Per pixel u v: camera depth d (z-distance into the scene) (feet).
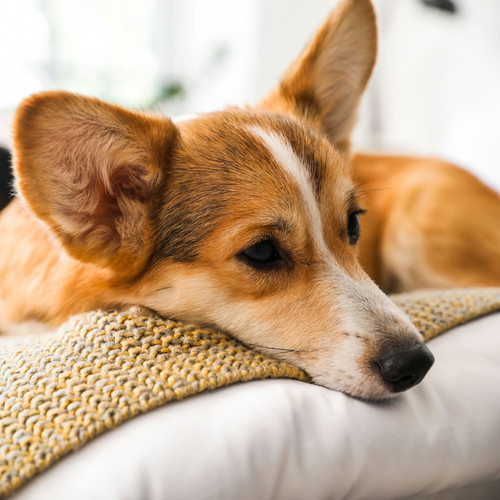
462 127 2.76
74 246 1.30
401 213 1.94
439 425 1.15
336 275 1.32
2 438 1.04
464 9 2.84
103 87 4.58
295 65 1.68
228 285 1.30
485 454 1.16
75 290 1.38
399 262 1.93
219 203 1.30
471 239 1.88
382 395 1.19
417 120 3.13
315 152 1.40
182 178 1.33
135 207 1.31
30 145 1.19
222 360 1.16
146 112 1.41
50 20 4.29
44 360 1.16
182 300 1.32
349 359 1.23
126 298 1.36
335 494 1.07
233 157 1.33
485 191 2.02
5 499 0.97
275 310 1.30
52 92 1.18
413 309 1.39
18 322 1.49
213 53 4.24
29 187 1.22
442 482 1.14
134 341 1.18
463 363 1.25
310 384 1.21
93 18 4.51
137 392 1.07
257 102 1.70
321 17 3.93
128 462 0.99
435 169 2.06
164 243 1.32
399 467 1.10
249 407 1.07
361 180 1.75
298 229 1.31
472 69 2.82
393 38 3.24
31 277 1.47
